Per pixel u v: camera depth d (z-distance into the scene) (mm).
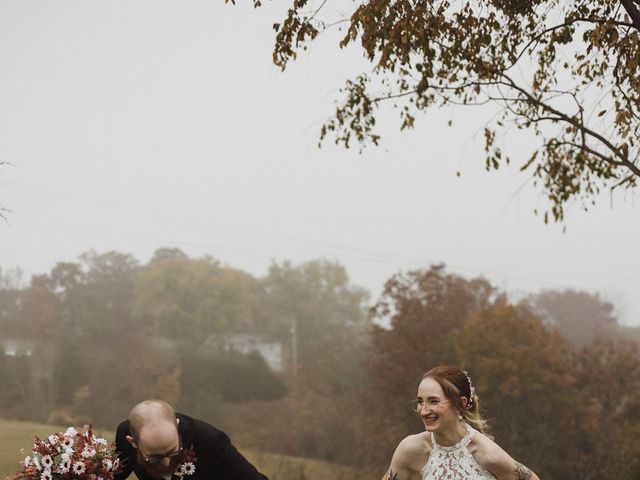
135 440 3562
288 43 8016
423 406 4270
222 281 63594
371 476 34719
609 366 35031
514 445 33625
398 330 35281
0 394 50562
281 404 48812
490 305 36312
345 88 9273
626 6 7348
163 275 63594
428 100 9172
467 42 8500
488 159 9312
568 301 63500
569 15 8258
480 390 33438
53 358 52500
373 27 7668
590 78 8812
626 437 32312
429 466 4383
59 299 60812
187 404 54000
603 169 9156
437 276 36125
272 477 35344
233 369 54312
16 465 29422
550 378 33219
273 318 65500
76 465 3834
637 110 8188
